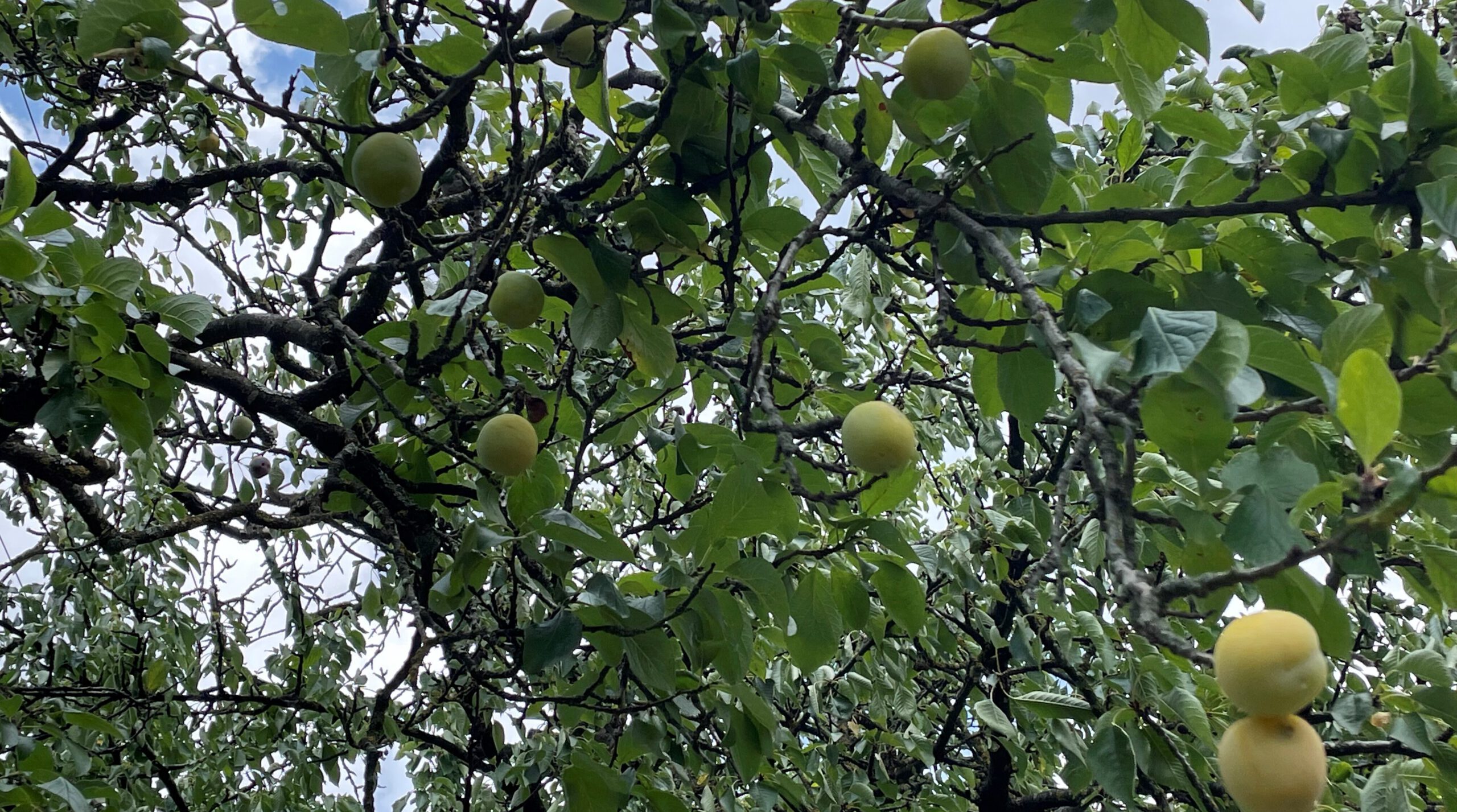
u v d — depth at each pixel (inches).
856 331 194.2
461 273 132.7
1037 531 147.0
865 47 81.1
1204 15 74.9
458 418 96.0
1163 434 58.0
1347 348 58.7
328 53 79.1
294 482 174.6
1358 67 81.9
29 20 152.2
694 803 141.5
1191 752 110.4
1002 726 144.1
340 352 131.1
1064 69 83.0
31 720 145.0
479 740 141.3
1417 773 92.2
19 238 76.8
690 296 142.8
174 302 99.7
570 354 99.2
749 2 78.7
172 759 199.5
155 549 182.1
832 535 107.0
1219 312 76.3
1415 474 44.1
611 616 85.6
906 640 182.2
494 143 150.4
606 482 202.1
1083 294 65.8
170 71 72.8
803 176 96.3
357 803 195.9
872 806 154.1
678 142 86.9
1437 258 71.6
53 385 88.8
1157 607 44.1
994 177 82.5
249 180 160.7
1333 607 58.2
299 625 185.8
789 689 168.1
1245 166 82.0
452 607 89.4
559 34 78.9
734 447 93.7
